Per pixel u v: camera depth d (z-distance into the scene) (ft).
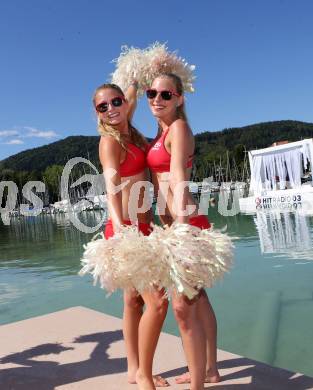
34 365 12.51
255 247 40.88
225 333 19.38
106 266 8.55
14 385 11.31
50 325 15.94
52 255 51.08
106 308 25.88
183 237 8.34
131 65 11.39
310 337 18.11
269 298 24.21
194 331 8.87
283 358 16.33
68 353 13.24
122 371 11.66
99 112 10.10
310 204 72.02
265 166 84.38
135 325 10.55
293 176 80.33
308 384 10.14
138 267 8.16
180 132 9.45
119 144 9.98
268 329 19.34
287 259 34.24
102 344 13.82
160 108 9.99
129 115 11.34
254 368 11.19
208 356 10.50
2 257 53.52
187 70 11.46
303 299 23.52
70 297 29.32
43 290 32.19
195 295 8.63
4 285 35.19
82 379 11.35
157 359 12.17
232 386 10.25
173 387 10.39
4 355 13.43
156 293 8.92
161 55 11.34
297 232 47.55
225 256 8.67
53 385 11.14
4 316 26.20
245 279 28.86
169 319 21.89
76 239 66.90
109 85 10.22
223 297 25.11
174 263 8.09
